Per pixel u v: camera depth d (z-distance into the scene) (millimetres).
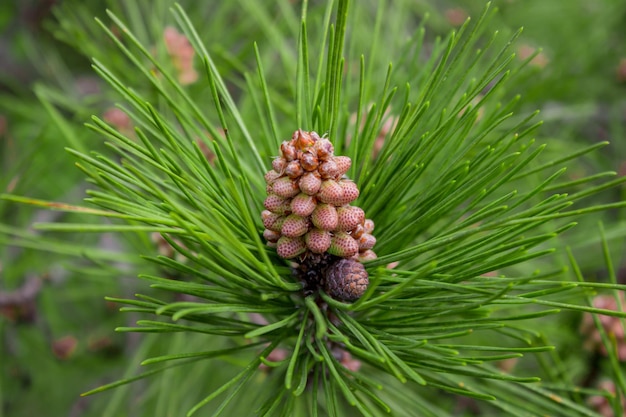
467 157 346
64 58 686
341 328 304
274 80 454
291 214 282
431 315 290
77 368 580
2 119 615
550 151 455
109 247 491
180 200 324
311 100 315
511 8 578
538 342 375
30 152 435
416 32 354
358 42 417
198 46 302
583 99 574
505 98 454
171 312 295
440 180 292
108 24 548
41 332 586
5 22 690
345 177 288
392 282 292
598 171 609
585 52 582
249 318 364
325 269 300
